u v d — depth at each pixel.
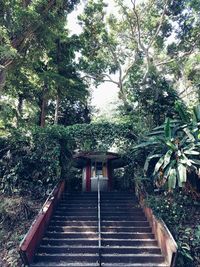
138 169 10.98
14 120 14.14
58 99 16.22
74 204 10.05
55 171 10.70
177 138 9.27
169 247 6.73
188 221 8.22
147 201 8.98
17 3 9.90
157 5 18.31
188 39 18.20
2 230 8.00
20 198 9.48
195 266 6.91
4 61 10.22
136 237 8.12
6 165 10.73
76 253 7.30
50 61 14.36
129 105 15.42
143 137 11.27
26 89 14.66
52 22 10.75
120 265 6.71
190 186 8.94
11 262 6.73
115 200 10.47
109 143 12.07
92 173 13.98
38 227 7.38
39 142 11.16
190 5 16.62
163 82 13.03
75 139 12.08
